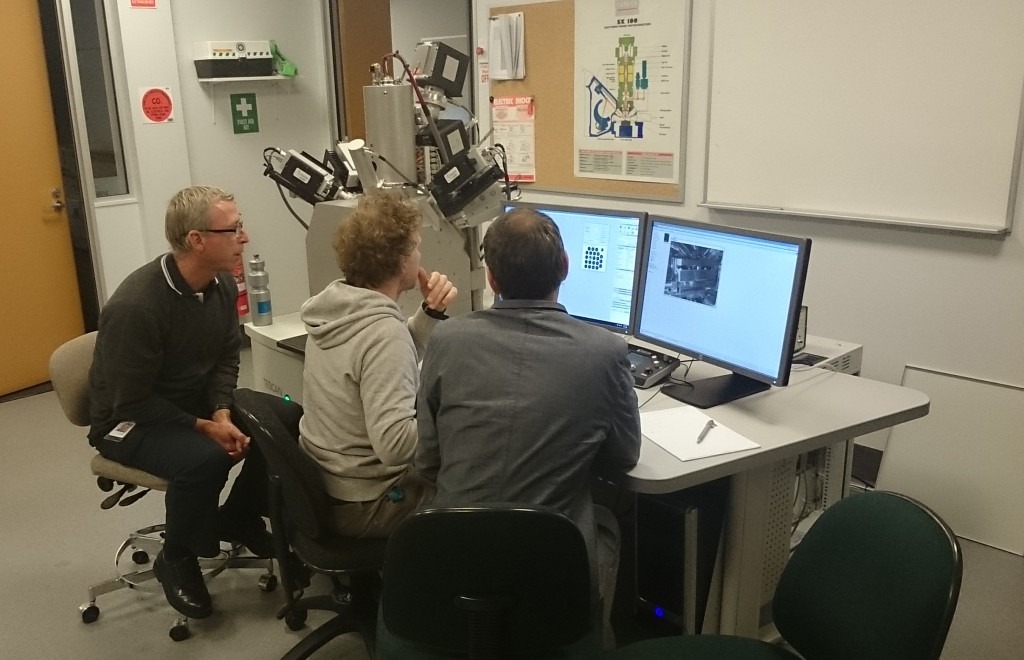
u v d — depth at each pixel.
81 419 2.43
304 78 5.08
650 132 3.69
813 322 3.30
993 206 2.73
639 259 2.26
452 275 2.62
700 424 1.92
